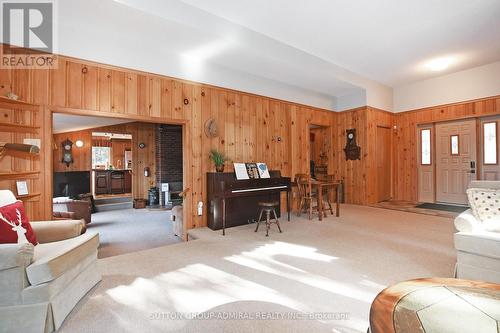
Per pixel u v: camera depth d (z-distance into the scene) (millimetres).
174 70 3762
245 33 3551
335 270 2410
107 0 2535
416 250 2918
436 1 3014
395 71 5363
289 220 4473
